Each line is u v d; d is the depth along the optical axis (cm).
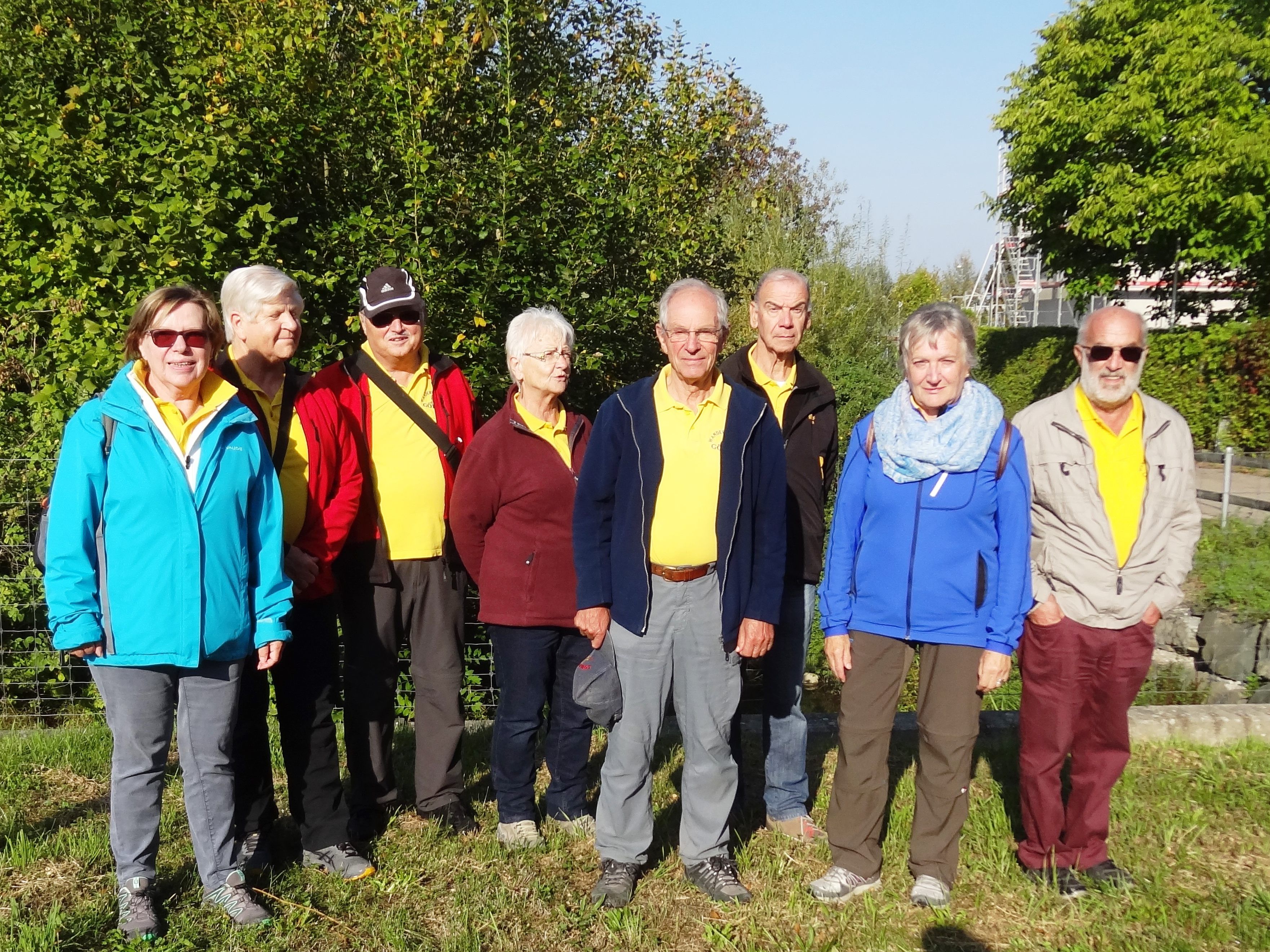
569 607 377
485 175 642
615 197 690
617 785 343
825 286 1859
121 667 298
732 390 336
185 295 299
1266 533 732
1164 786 431
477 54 722
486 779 458
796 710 392
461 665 402
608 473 336
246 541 317
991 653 331
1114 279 1925
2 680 565
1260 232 1627
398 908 334
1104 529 339
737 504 329
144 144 554
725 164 926
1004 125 1994
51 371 581
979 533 332
